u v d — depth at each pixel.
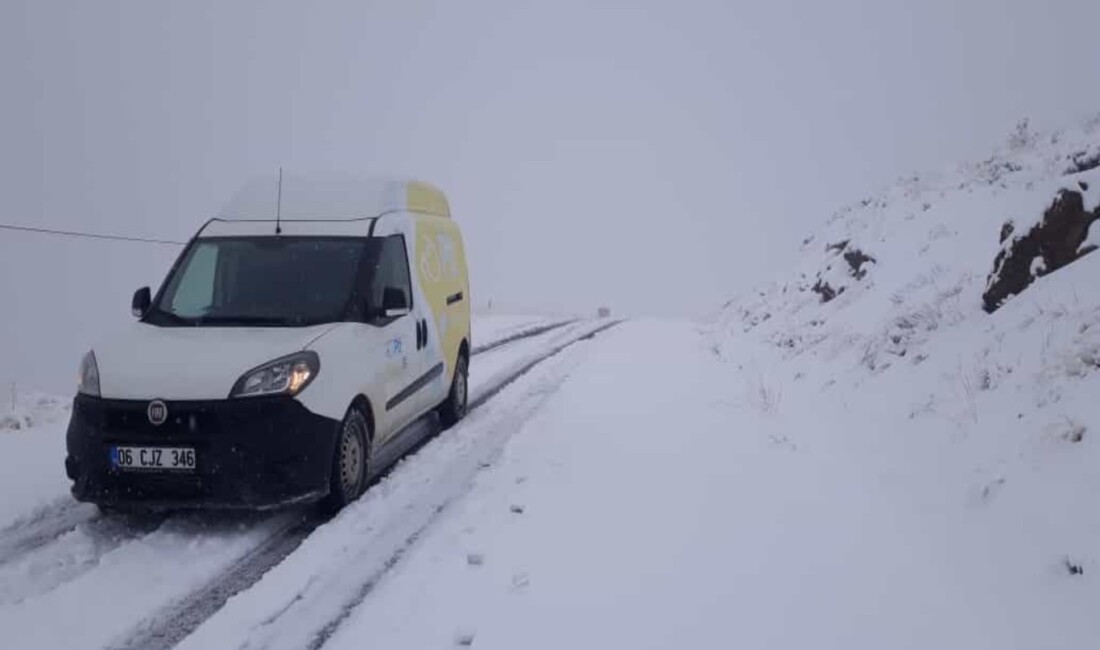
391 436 7.47
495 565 5.16
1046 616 4.12
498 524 5.88
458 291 9.81
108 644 4.32
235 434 5.68
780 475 6.80
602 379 11.98
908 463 6.48
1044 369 6.31
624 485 6.73
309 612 4.62
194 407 5.68
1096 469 4.91
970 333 8.17
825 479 6.59
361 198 8.01
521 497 6.46
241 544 5.65
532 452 7.81
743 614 4.46
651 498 6.38
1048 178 11.88
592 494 6.51
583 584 4.87
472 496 6.53
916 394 7.70
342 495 6.30
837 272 14.77
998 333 7.57
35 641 4.34
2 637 4.38
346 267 7.20
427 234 8.97
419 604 4.66
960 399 6.99
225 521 6.12
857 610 4.45
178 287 7.21
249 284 7.16
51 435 8.71
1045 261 8.02
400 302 7.05
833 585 4.75
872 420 7.77
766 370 12.20
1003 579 4.53
